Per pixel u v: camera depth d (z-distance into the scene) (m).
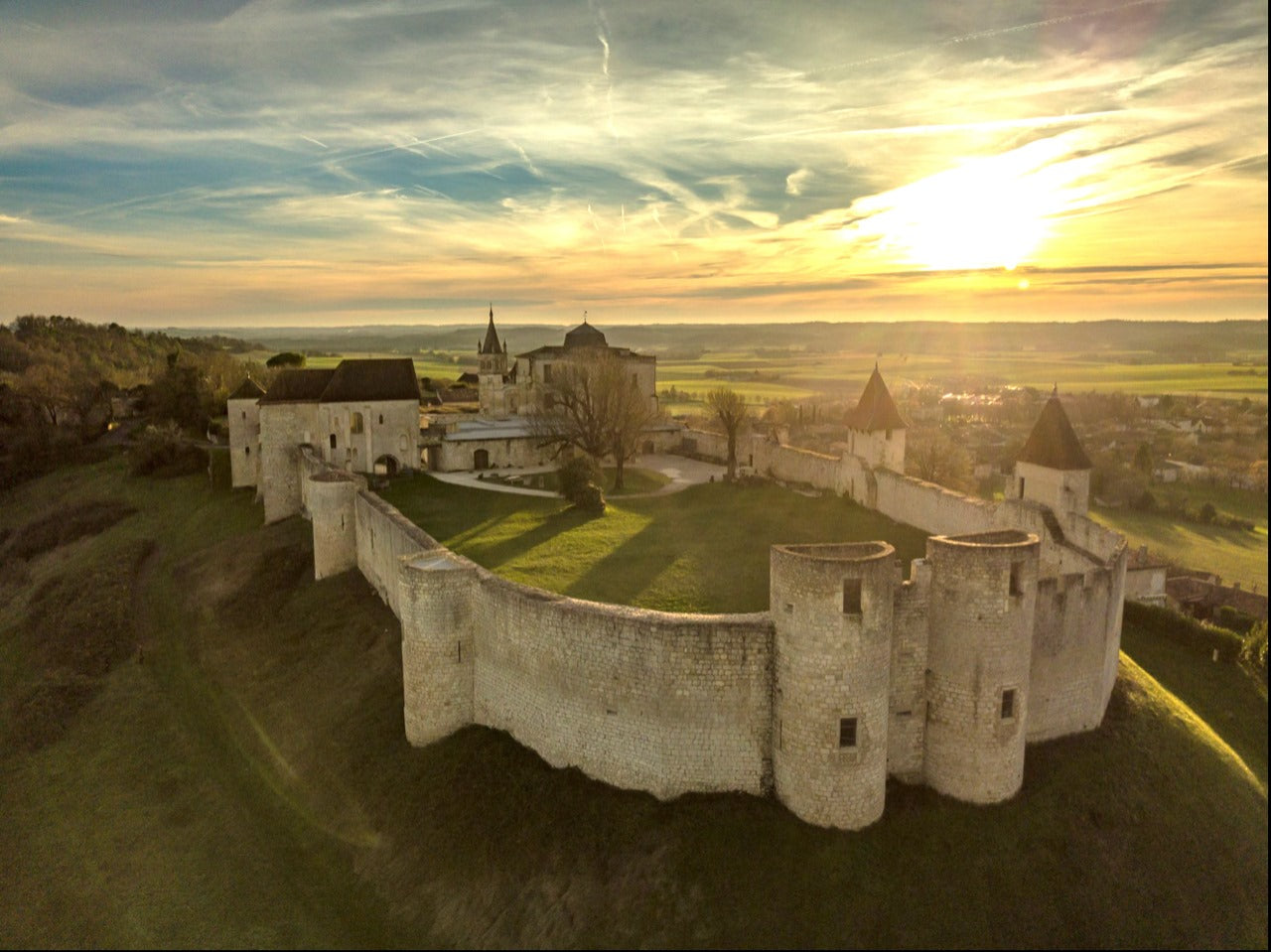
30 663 49.03
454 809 28.44
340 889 27.61
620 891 24.47
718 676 26.28
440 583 31.17
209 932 26.23
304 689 38.72
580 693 28.16
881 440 57.84
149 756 36.16
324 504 49.50
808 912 23.19
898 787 27.09
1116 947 23.25
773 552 25.70
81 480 90.88
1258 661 40.75
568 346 99.12
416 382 70.31
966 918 23.28
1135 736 29.98
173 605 53.78
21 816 33.78
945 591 26.14
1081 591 29.16
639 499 61.12
